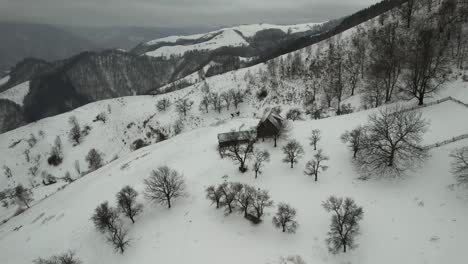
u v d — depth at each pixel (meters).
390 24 113.69
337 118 65.25
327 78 113.00
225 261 34.12
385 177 43.19
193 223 41.81
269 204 39.88
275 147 57.94
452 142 44.84
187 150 65.56
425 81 59.41
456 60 79.00
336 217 34.22
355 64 109.00
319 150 53.38
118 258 39.25
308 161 50.97
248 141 59.06
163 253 37.59
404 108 61.19
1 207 99.06
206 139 69.00
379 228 35.34
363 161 46.38
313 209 40.31
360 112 66.00
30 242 50.59
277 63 140.62
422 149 43.28
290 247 35.16
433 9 110.00
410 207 37.09
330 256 33.25
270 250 35.06
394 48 90.50
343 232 34.88
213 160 57.59
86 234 46.31
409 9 107.25
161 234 41.22
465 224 32.41
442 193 37.47
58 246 46.19
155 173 48.28
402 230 34.28
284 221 37.16
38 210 66.25
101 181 65.56
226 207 43.50
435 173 40.84
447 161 41.78
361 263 31.75
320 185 44.94
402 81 80.31
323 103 102.94
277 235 37.28
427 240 32.12
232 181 49.41
